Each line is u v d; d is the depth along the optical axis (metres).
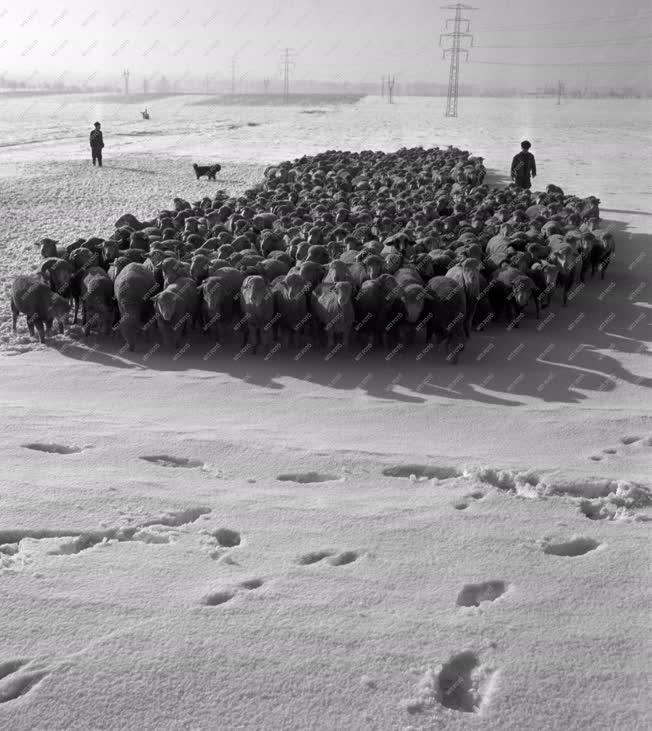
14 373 10.91
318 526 6.29
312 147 53.25
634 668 4.61
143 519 6.36
